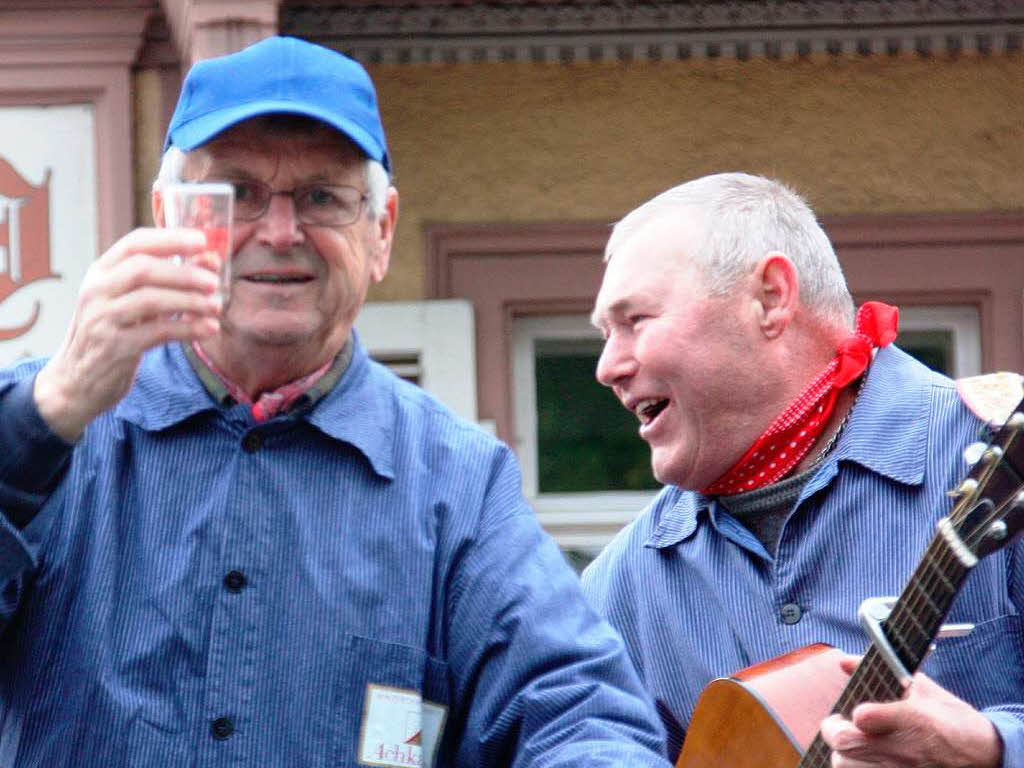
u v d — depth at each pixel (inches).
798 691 208.7
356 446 192.2
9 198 401.7
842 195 422.6
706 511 229.1
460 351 414.3
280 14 407.5
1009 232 422.3
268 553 188.1
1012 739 185.0
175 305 168.7
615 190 422.3
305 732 184.4
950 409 219.9
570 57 419.5
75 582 185.8
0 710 185.6
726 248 223.0
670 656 230.2
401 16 412.5
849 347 224.2
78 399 171.5
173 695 183.8
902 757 183.3
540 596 192.2
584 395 430.0
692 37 418.3
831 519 219.3
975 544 171.0
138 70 405.7
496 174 422.3
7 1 401.4
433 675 191.2
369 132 194.5
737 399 221.9
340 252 191.3
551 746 187.0
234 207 190.5
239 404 192.7
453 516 194.2
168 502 189.3
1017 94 422.0
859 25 416.8
